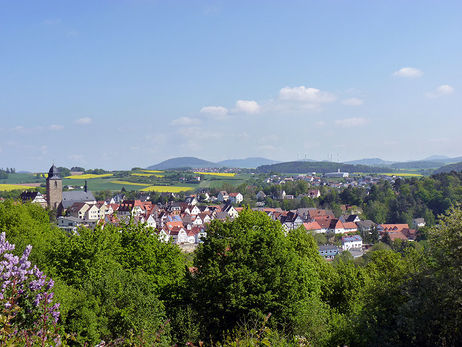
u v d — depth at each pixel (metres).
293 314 25.44
